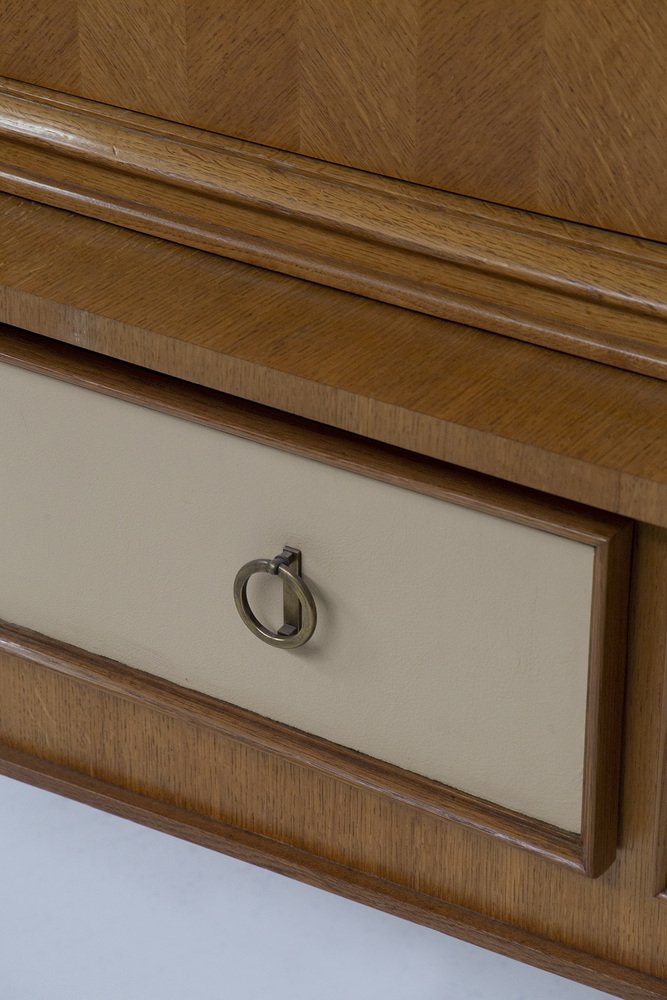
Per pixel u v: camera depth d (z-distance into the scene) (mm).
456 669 1062
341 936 1196
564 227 995
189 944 1186
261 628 1105
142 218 1123
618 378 995
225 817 1268
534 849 1089
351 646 1098
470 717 1077
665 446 937
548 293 1005
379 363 1009
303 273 1082
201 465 1078
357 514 1037
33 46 1119
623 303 977
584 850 1072
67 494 1153
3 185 1167
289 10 1020
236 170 1077
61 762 1321
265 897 1227
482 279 1024
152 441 1089
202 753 1245
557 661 1017
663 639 1014
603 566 960
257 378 1010
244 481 1068
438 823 1170
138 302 1062
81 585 1193
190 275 1094
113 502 1136
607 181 972
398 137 1026
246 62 1051
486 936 1181
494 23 962
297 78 1040
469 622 1038
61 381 1099
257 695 1161
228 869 1250
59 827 1284
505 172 1002
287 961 1175
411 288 1049
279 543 1081
